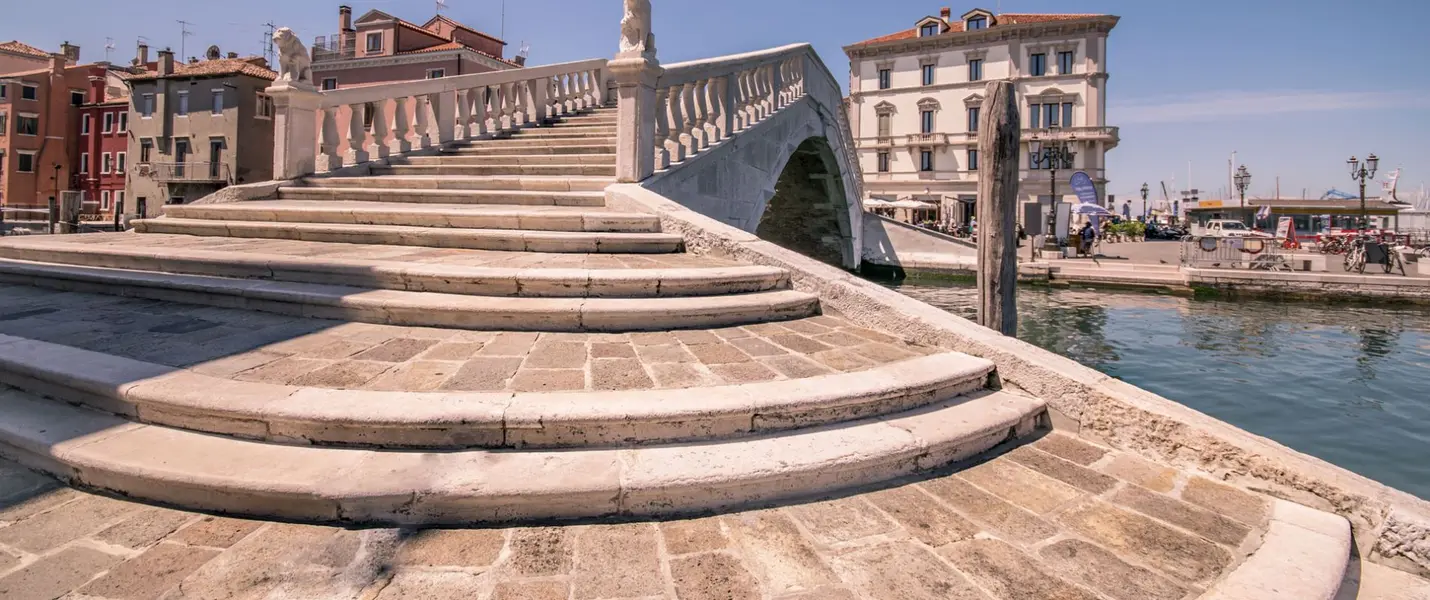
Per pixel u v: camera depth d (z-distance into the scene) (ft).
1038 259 84.74
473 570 7.19
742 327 15.29
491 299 14.80
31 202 146.61
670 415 9.67
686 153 29.01
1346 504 9.23
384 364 11.49
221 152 125.39
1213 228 138.51
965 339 14.12
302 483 8.07
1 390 11.14
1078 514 9.04
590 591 6.90
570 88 48.01
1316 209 174.40
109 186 147.84
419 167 32.32
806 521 8.55
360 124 33.12
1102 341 44.93
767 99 39.73
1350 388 33.24
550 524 8.23
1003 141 21.49
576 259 18.29
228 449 9.01
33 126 146.20
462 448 9.26
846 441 10.03
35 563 7.04
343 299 14.66
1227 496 9.73
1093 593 7.18
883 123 169.89
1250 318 52.60
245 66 127.75
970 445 10.87
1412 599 7.86
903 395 11.52
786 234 80.43
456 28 131.44
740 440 9.93
